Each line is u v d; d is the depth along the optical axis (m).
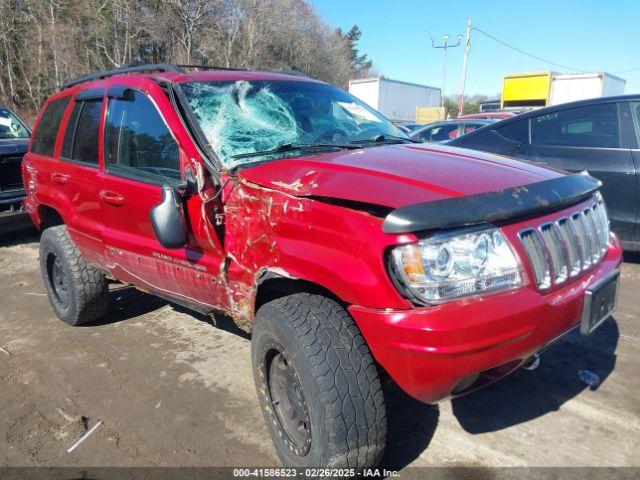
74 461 2.88
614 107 5.19
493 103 26.97
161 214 2.82
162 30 30.98
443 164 2.73
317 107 3.68
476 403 3.21
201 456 2.88
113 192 3.61
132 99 3.61
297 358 2.36
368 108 4.07
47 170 4.45
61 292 4.62
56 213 4.62
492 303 2.18
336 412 2.27
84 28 33.38
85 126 4.08
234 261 2.84
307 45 42.50
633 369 3.50
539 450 2.78
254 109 3.40
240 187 2.79
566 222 2.57
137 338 4.35
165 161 3.27
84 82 4.43
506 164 2.87
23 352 4.20
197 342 4.23
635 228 5.06
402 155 2.91
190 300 3.42
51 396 3.54
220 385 3.57
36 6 32.88
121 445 3.00
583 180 2.81
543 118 5.59
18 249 7.40
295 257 2.46
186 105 3.23
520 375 3.48
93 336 4.43
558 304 2.36
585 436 2.87
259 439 3.01
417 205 2.16
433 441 2.89
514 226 2.33
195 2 30.69
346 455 2.31
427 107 31.97
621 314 4.35
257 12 34.91
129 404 3.40
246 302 2.85
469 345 2.11
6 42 34.12
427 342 2.11
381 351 2.25
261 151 3.12
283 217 2.54
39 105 33.81
